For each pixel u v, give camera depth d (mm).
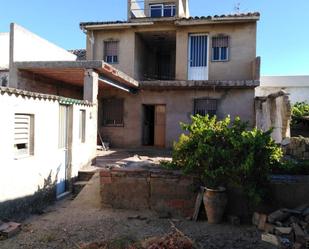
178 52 15750
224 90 14719
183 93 15164
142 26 15914
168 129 15281
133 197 7086
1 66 14289
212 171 6207
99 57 16578
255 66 14148
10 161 6238
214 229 5953
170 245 4465
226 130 6672
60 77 12836
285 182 6508
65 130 8812
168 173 6879
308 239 4949
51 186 7867
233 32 15250
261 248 5059
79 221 6352
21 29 11523
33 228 5926
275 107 14922
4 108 6023
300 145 10922
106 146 15344
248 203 6531
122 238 5207
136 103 15648
